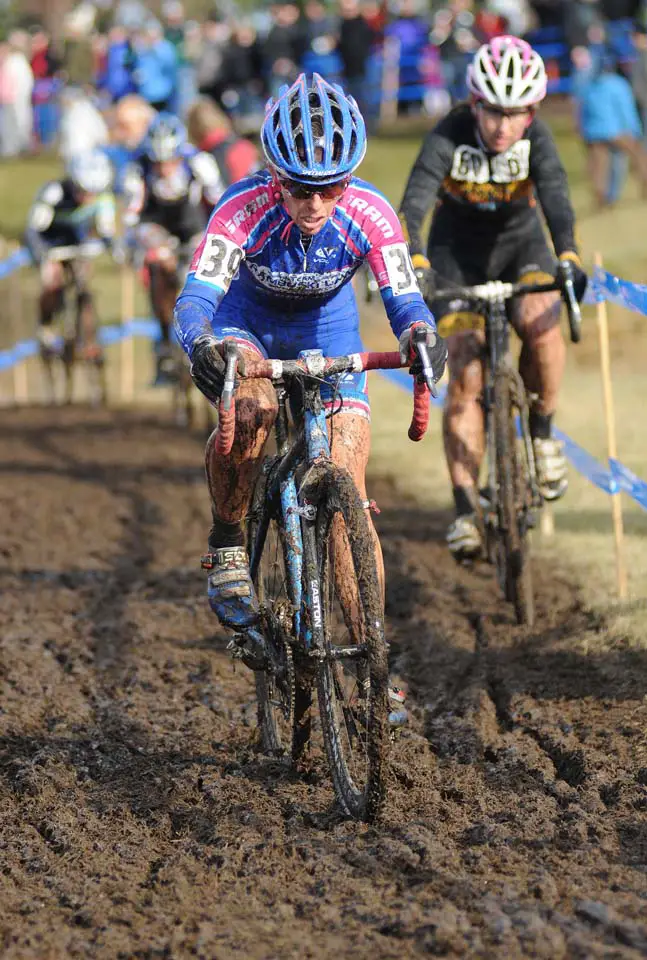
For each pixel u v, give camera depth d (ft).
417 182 48.65
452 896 28.81
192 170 87.04
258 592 37.09
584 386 98.94
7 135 236.43
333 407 34.58
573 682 43.60
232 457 33.83
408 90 228.43
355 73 206.90
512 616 51.62
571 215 47.88
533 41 200.44
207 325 32.37
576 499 68.28
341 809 33.63
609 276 50.49
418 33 226.58
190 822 33.81
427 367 30.78
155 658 48.78
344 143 31.71
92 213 103.45
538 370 51.03
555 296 50.80
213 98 197.16
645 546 58.70
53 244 106.52
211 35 203.00
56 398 119.96
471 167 49.29
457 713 41.81
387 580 57.93
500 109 46.96
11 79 233.76
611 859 30.68
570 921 27.32
